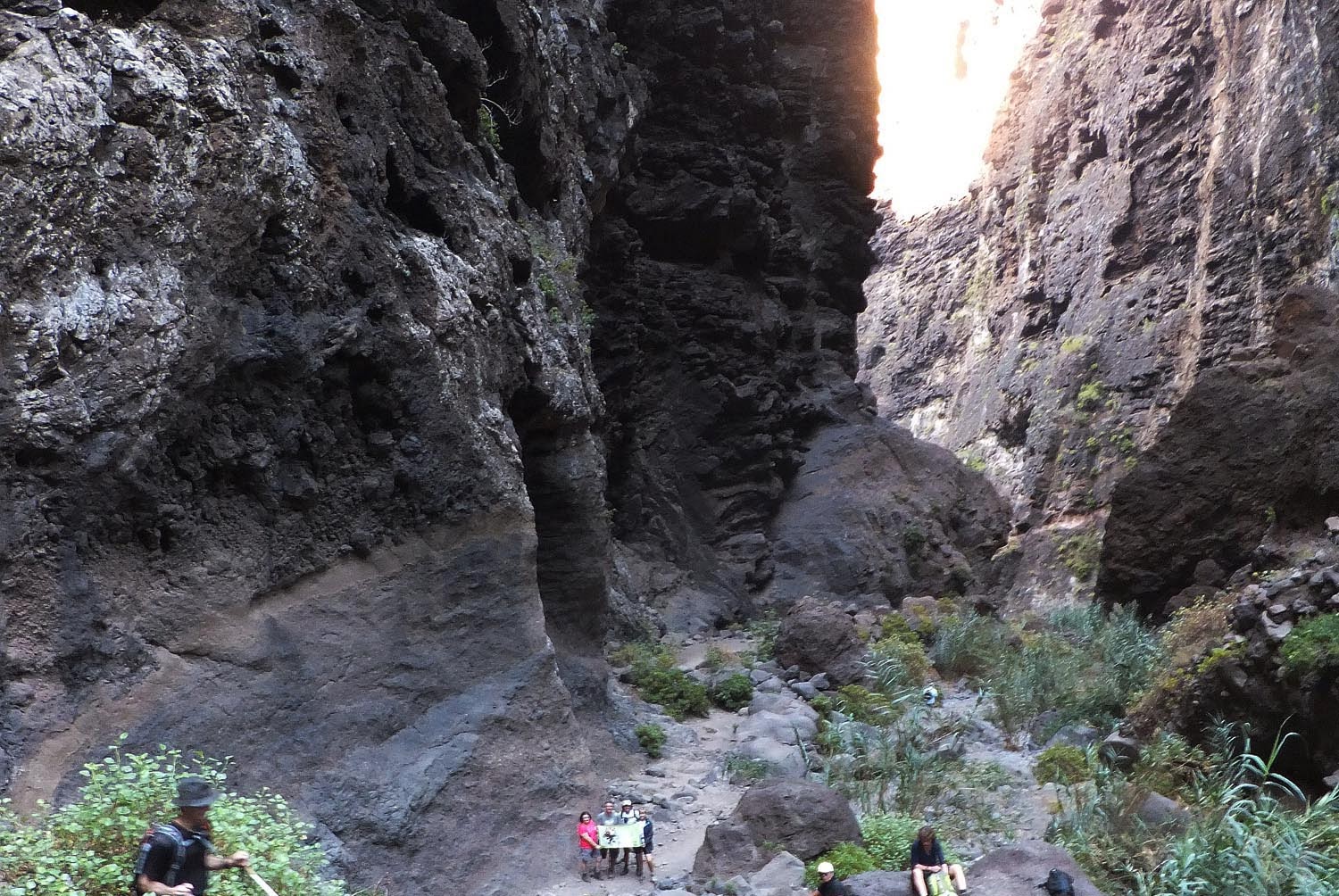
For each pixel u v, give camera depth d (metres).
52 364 7.39
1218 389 19.48
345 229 9.73
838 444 28.45
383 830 8.80
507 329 12.01
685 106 27.78
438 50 12.15
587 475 13.81
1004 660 16.78
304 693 8.84
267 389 9.06
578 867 9.69
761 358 27.75
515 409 12.82
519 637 10.40
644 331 26.05
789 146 32.69
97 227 7.76
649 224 27.16
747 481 26.56
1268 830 8.58
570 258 16.25
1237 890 7.64
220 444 8.70
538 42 15.67
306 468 9.38
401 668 9.56
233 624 8.59
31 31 7.64
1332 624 10.11
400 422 10.05
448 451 10.30
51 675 7.41
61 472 7.49
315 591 9.30
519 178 15.66
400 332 10.01
